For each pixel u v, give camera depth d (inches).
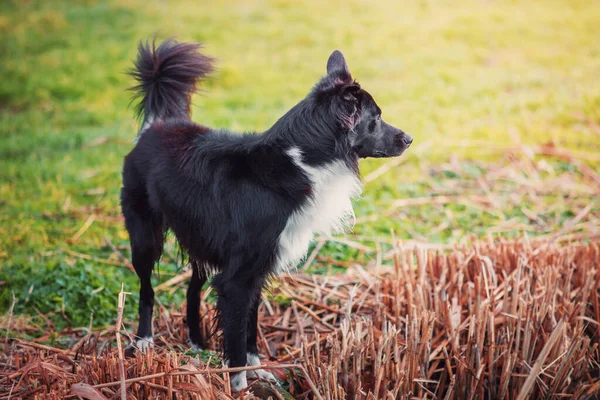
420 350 162.1
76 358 161.9
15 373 154.5
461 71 456.4
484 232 262.2
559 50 483.5
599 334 182.1
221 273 163.8
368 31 539.2
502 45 500.1
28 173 324.5
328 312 198.2
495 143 347.3
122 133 377.1
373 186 306.7
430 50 496.7
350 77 169.5
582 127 364.8
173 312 203.6
